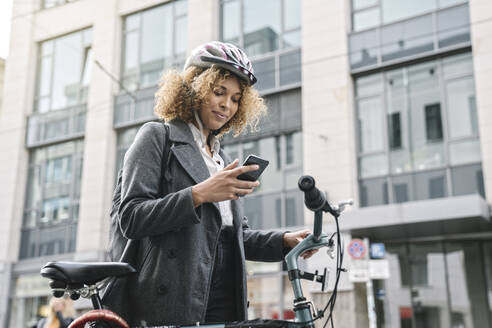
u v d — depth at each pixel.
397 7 11.11
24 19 15.61
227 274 1.88
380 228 10.00
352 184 10.55
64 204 14.17
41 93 15.23
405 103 10.69
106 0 14.31
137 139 1.83
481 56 9.95
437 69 10.53
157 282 1.68
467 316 10.37
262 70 12.11
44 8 15.49
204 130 2.05
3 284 14.18
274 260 2.11
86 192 13.67
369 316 9.20
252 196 11.63
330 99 11.16
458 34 10.35
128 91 13.02
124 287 1.72
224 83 1.96
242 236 1.97
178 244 1.71
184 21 13.25
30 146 14.91
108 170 13.62
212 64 1.97
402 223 9.59
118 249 1.81
